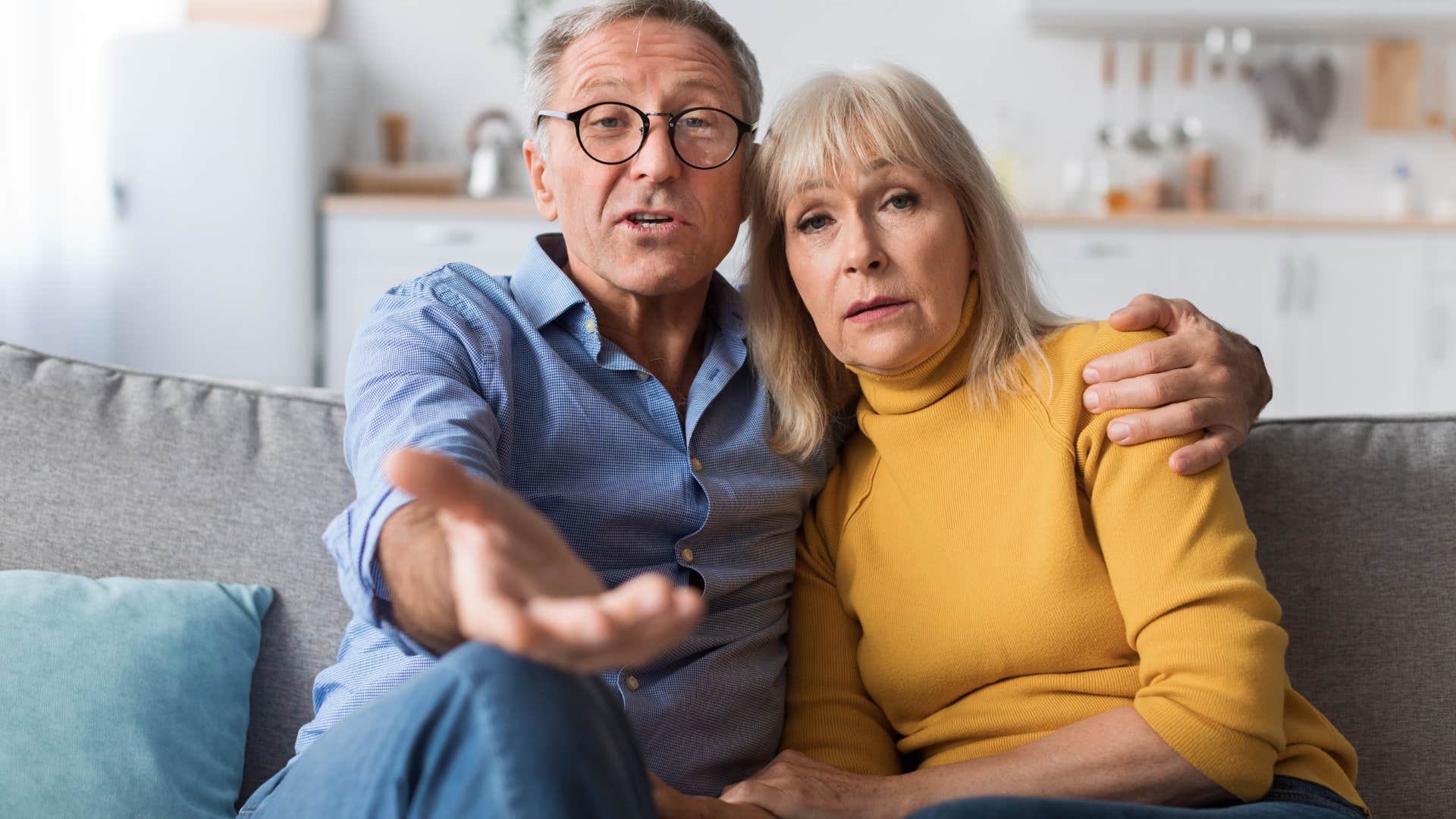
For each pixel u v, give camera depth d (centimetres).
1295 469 137
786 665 137
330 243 435
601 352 132
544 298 132
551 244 145
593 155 131
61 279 432
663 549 128
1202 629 109
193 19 462
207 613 131
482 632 67
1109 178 493
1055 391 123
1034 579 120
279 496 140
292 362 429
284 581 138
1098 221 437
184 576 137
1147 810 99
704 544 129
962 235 128
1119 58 495
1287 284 440
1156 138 495
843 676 135
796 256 130
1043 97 497
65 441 140
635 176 129
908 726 131
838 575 136
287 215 424
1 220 421
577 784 77
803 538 141
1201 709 107
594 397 128
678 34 132
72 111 432
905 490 130
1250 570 113
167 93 413
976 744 123
